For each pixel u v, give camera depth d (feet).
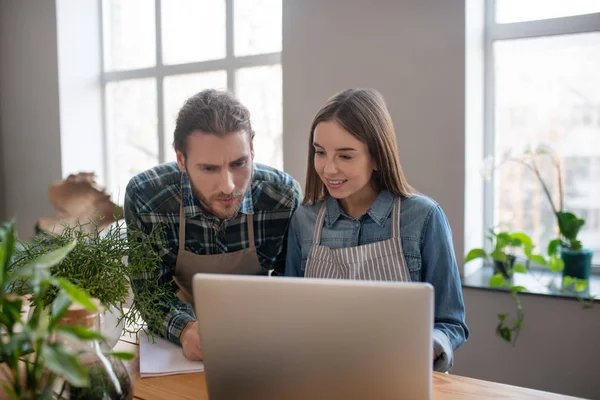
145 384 4.11
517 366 8.06
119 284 3.96
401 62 8.63
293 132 9.75
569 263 7.87
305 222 5.51
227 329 3.30
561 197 8.30
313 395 3.26
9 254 2.70
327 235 5.39
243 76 11.66
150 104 13.17
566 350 7.73
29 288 3.79
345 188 5.01
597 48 8.35
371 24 8.84
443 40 8.27
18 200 14.08
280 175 5.93
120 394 3.16
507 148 8.82
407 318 3.02
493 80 9.02
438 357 4.37
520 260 8.95
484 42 8.95
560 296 7.66
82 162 13.56
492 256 8.09
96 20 13.66
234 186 5.01
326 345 3.17
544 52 8.70
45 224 11.10
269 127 11.43
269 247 5.88
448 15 8.20
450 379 4.15
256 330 3.25
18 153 13.96
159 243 5.14
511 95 8.98
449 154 8.38
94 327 3.12
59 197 11.27
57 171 13.29
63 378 2.84
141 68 13.10
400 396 3.14
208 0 12.10
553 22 8.50
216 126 4.82
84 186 11.29
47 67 13.19
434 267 4.95
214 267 5.63
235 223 5.68
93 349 3.12
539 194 8.92
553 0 8.57
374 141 4.99
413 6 8.45
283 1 9.66
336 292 3.10
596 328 7.52
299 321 3.17
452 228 8.48
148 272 4.55
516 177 9.05
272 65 11.26
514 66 8.92
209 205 5.17
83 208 11.16
